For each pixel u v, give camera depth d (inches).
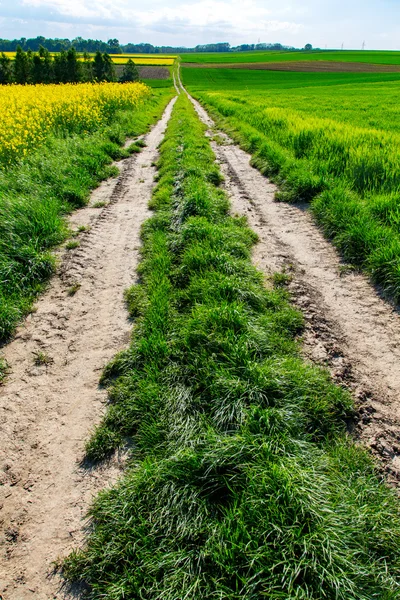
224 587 80.7
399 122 648.4
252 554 83.7
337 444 116.3
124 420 127.8
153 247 239.5
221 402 122.6
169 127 687.7
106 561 90.7
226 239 232.7
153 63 3927.2
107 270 225.6
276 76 2778.1
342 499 96.3
